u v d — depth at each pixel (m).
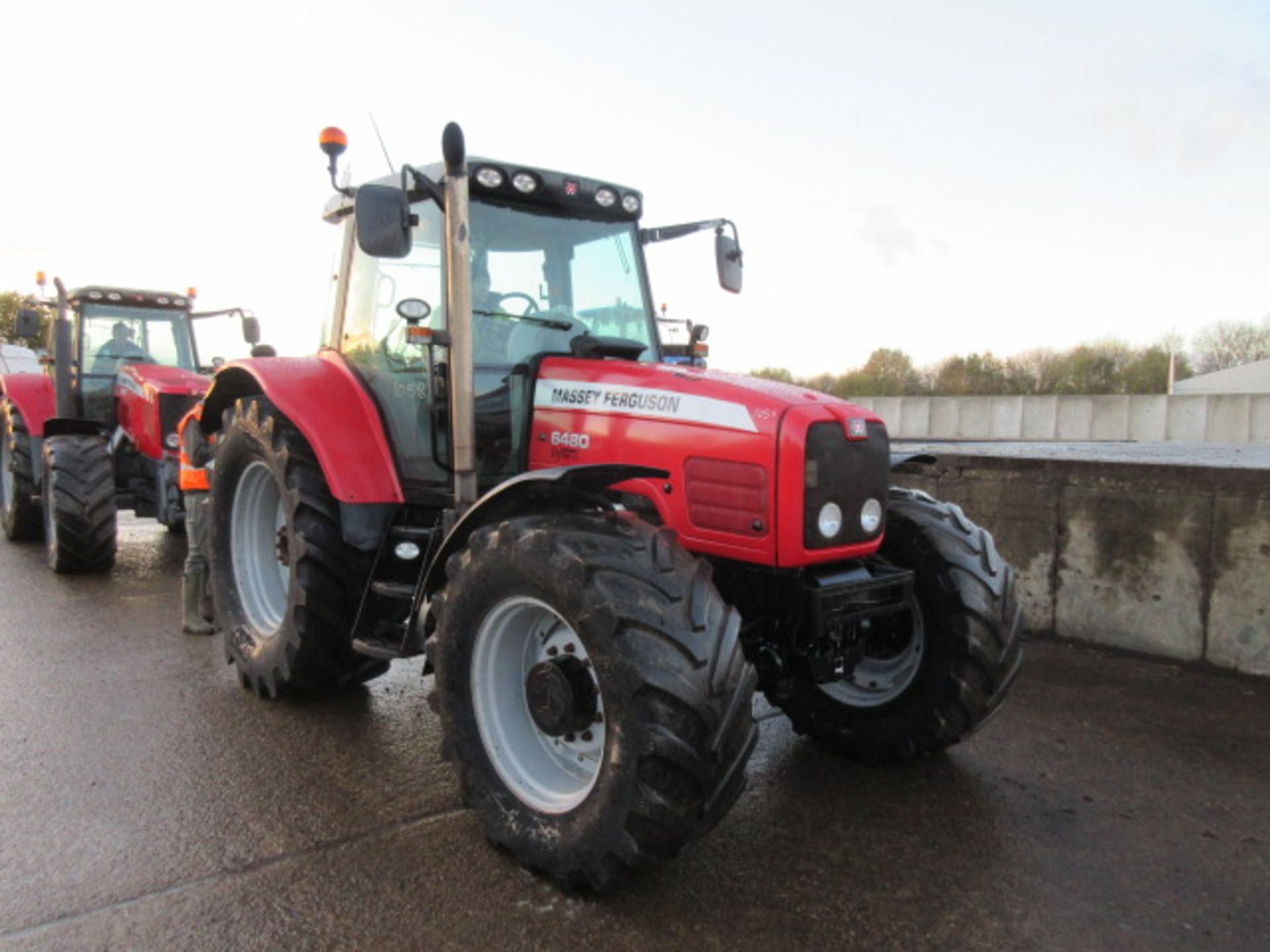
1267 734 3.85
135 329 8.19
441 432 3.50
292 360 4.19
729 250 4.06
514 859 2.71
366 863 2.68
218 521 4.36
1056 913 2.49
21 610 5.57
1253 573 4.50
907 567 3.42
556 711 2.64
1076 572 5.19
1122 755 3.62
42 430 7.59
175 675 4.36
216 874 2.60
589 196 3.71
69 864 2.64
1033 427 32.19
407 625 3.24
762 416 2.89
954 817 3.07
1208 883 2.66
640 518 2.79
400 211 3.07
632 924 2.39
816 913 2.47
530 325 3.60
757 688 2.94
